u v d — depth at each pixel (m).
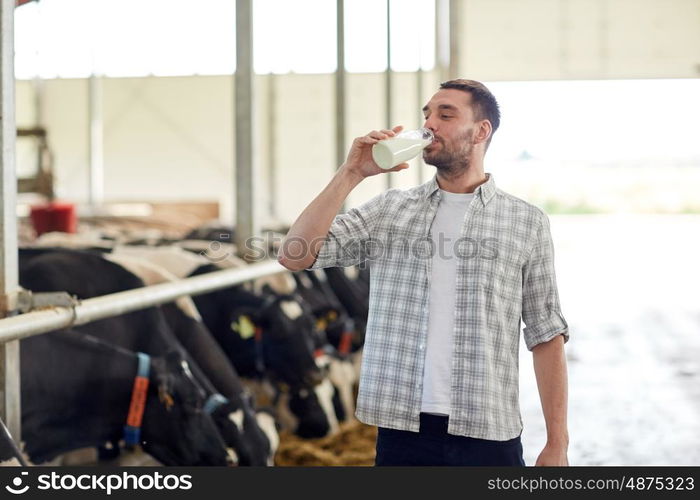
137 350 3.90
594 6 12.49
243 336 4.89
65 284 4.04
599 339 8.47
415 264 2.31
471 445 2.25
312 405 5.00
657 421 5.65
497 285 2.29
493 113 2.34
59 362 3.15
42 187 7.95
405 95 14.34
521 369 7.36
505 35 12.66
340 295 6.82
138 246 6.45
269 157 14.84
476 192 2.34
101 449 4.07
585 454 4.94
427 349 2.28
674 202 25.73
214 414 3.56
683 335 8.73
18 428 2.81
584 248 17.70
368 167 2.25
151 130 14.99
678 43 12.39
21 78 14.81
